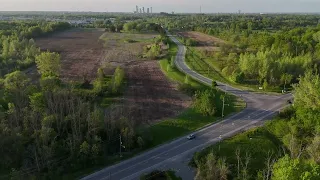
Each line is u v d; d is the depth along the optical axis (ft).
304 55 529.04
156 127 322.14
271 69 457.27
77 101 327.47
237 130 318.65
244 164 252.01
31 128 278.67
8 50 597.93
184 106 377.50
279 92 433.07
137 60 610.24
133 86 448.24
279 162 190.19
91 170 255.70
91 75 497.87
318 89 310.45
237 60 538.47
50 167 247.50
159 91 428.15
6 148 251.39
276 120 320.50
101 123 288.30
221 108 370.73
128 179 244.63
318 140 243.40
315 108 294.25
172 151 282.15
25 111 296.30
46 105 310.04
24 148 257.55
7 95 334.85
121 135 283.59
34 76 477.77
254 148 275.59
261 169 246.47
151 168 257.75
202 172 239.09
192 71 519.19
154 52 629.92
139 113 353.92
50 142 264.93
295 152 247.09
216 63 567.59
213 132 315.37
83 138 274.77
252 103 390.83
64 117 295.89
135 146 286.87
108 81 456.45
